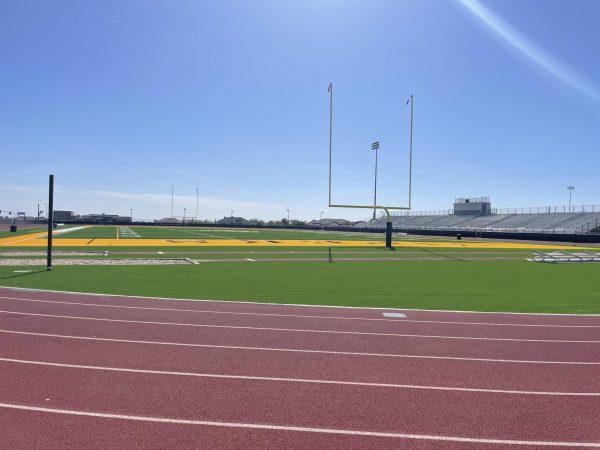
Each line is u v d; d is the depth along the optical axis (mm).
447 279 16312
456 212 86188
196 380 5734
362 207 34469
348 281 15336
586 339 8055
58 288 12727
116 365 6262
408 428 4508
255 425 4523
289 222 119875
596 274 18484
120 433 4324
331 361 6574
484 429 4504
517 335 8281
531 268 20703
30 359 6465
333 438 4289
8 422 4527
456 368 6355
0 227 76250
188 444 4137
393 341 7727
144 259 22234
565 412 4926
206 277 15789
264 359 6625
